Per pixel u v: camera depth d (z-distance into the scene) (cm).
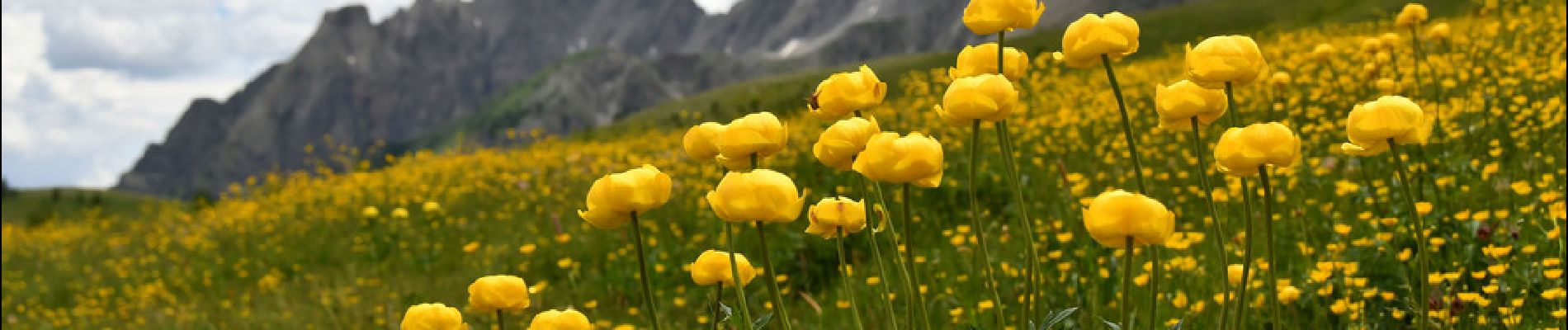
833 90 203
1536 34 929
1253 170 165
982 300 439
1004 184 703
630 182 170
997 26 212
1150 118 943
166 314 892
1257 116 826
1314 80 955
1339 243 400
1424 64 878
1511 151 584
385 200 1355
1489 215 411
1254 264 329
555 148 1609
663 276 653
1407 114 169
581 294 654
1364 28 1506
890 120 1108
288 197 1540
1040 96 1140
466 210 1183
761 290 566
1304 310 375
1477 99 656
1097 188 670
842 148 188
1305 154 612
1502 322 330
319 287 851
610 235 773
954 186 710
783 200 164
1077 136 845
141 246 1437
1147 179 679
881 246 630
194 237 1341
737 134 191
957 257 532
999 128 189
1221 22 8081
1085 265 453
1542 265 343
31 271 1381
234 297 919
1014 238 544
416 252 926
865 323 473
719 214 168
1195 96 181
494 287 217
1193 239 417
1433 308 309
